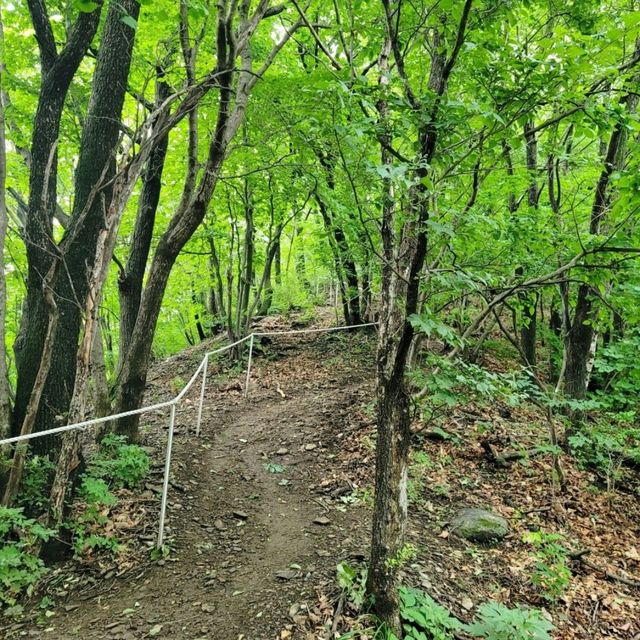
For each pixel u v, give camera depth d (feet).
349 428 23.72
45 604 12.21
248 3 16.53
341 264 32.32
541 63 8.30
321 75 8.92
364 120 8.07
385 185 10.25
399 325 10.75
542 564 13.73
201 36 16.71
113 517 15.43
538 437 22.72
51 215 17.19
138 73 23.72
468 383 10.82
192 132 19.15
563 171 25.23
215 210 34.86
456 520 16.48
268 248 37.27
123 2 17.42
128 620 11.55
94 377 20.89
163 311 51.49
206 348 43.42
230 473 20.10
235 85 21.12
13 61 24.18
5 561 11.71
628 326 24.36
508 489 19.01
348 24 13.34
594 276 11.48
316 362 35.53
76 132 25.70
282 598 12.10
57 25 24.11
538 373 30.19
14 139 25.48
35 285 17.04
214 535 15.43
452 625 10.93
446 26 9.25
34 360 16.79
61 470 13.56
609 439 19.62
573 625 12.73
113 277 36.42
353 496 17.90
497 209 21.34
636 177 11.00
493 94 9.08
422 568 13.53
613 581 14.69
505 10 8.98
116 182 13.56
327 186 18.15
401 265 10.85
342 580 11.44
